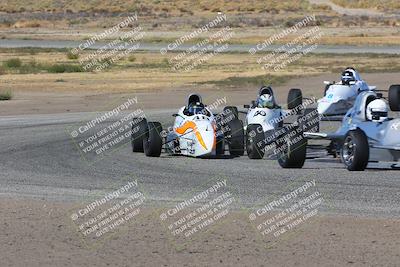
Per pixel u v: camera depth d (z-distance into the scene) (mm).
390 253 31406
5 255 31516
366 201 41406
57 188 46688
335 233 34562
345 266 29875
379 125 52031
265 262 30562
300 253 31688
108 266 30250
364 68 163125
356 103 54219
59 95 122812
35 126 83188
